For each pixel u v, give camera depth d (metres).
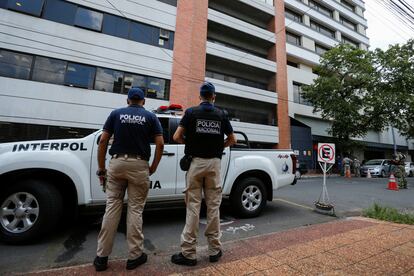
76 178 3.29
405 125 18.84
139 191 2.47
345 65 18.69
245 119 18.81
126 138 2.45
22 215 3.06
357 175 18.31
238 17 19.94
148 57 14.00
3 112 10.52
